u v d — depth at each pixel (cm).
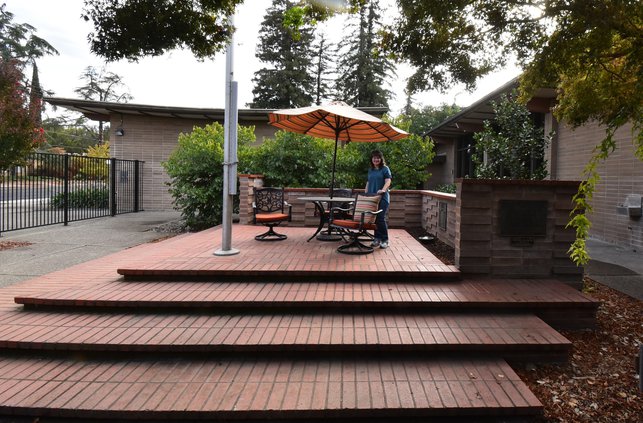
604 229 856
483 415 272
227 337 347
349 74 3722
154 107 1323
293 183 982
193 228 998
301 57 3747
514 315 404
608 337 397
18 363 327
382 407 269
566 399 302
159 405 271
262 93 3734
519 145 615
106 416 266
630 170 778
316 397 281
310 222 909
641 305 465
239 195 969
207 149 960
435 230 771
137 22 345
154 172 1481
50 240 820
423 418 274
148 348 334
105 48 358
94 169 1327
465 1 364
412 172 1041
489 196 481
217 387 294
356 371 318
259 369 321
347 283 469
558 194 483
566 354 346
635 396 306
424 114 3716
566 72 406
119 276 502
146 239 841
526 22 378
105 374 311
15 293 449
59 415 267
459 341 342
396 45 433
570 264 486
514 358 345
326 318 394
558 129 997
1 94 785
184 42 378
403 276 474
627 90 397
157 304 403
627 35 335
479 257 484
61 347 335
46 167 1053
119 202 1394
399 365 329
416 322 384
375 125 648
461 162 1912
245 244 659
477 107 1134
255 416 267
